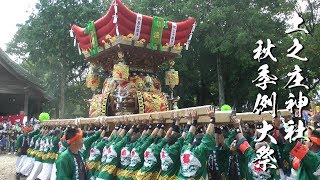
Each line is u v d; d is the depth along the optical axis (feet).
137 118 25.32
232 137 20.80
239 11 73.72
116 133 26.30
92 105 41.19
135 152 22.62
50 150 35.76
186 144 18.40
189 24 40.14
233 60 78.33
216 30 74.38
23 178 46.52
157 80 41.37
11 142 86.79
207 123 20.89
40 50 94.12
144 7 77.92
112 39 36.29
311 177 16.40
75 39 43.91
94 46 39.47
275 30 74.79
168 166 19.44
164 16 75.41
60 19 86.58
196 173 17.70
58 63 97.09
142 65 40.04
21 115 90.79
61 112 97.86
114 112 38.78
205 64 83.56
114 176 24.41
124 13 35.04
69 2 88.53
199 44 78.59
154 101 37.45
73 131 17.22
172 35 38.73
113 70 37.42
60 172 16.57
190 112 19.77
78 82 110.93
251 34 69.97
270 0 76.18
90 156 27.22
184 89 85.87
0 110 108.88
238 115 23.39
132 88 38.27
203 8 76.23
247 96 79.61
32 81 94.84
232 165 20.04
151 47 37.58
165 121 23.12
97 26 38.24
